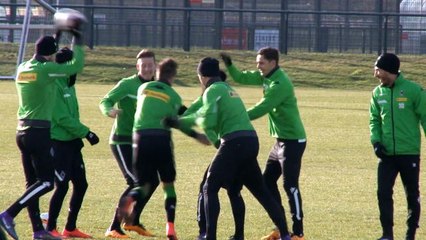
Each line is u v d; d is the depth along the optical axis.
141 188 26.42
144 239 27.14
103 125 64.75
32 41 108.44
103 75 118.06
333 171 44.28
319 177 42.00
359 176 42.59
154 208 32.59
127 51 130.38
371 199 35.81
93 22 131.88
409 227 27.03
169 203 26.30
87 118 69.62
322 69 124.81
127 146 27.94
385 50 131.00
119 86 27.78
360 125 69.88
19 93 25.34
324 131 64.81
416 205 26.91
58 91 26.88
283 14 132.88
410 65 127.00
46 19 109.31
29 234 27.31
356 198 36.00
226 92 25.16
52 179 25.64
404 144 26.52
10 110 74.50
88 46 130.75
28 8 77.12
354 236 28.23
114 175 40.78
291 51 137.38
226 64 29.20
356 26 137.62
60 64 25.12
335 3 138.50
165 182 26.33
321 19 137.62
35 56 25.50
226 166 25.03
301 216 27.39
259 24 138.75
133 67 122.12
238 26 138.75
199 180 39.91
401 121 26.56
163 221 30.19
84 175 27.58
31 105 25.19
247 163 25.30
